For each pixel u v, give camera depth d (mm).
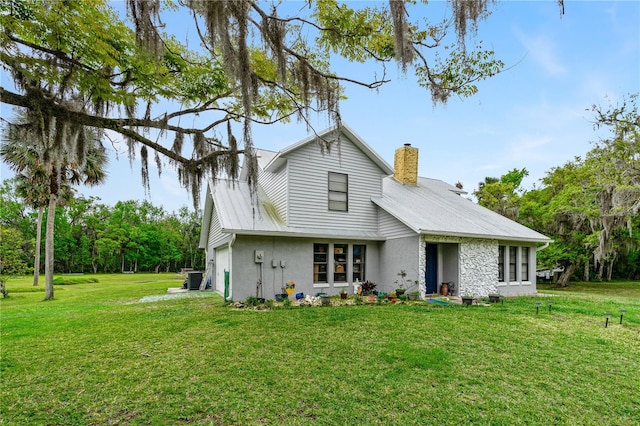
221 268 14305
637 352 5539
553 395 3992
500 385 4227
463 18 4168
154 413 3488
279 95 6195
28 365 4852
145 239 48938
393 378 4359
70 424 3311
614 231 17984
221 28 3771
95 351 5488
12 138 4230
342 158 12664
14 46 3840
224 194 12734
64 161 5359
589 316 8516
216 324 7277
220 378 4320
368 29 5230
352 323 7285
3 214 36188
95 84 4309
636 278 28578
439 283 12727
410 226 11250
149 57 4051
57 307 10867
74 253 45625
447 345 5742
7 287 21375
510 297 12906
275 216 11828
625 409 3701
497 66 5375
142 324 7445
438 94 5484
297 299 10969
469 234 11953
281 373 4484
